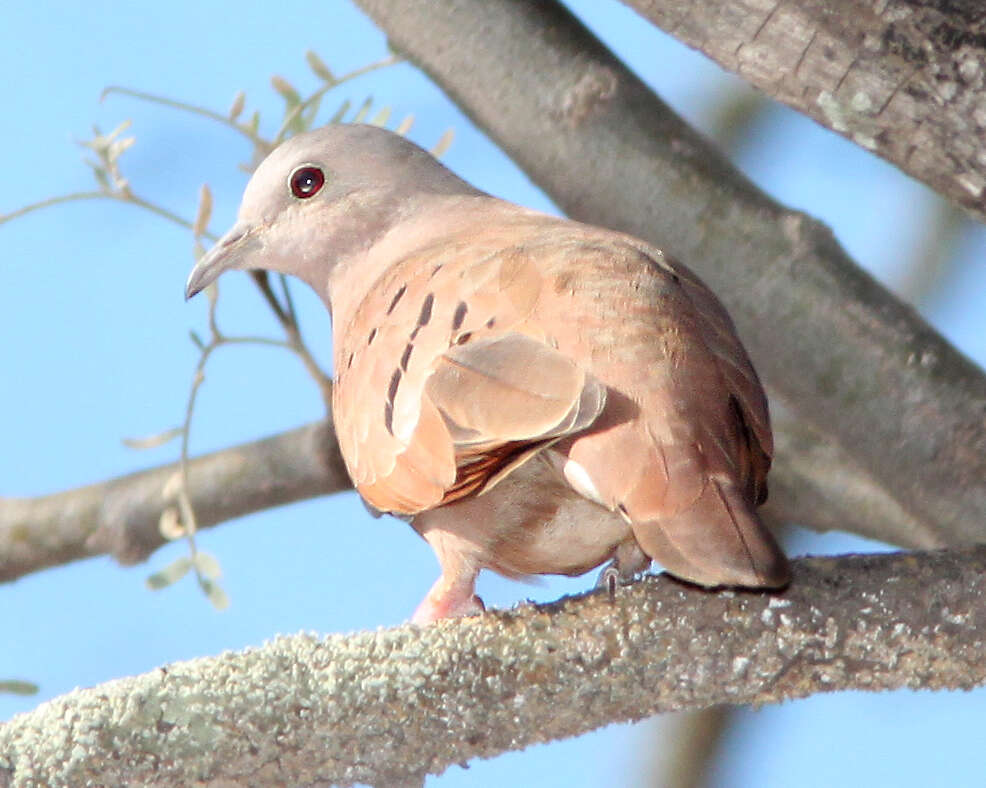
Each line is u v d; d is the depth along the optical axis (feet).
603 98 41.88
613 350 30.86
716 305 34.73
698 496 28.81
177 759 29.07
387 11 43.32
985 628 30.04
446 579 37.19
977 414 39.73
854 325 40.29
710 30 33.99
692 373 30.83
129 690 29.30
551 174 42.55
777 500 49.14
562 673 29.78
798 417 41.86
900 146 33.63
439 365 32.01
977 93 32.48
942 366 40.09
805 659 29.99
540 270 32.94
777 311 40.57
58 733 28.94
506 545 35.83
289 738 29.27
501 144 43.04
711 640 29.89
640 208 41.60
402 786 29.89
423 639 29.99
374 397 33.73
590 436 29.81
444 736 29.68
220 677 29.48
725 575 27.71
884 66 32.94
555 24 42.57
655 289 32.35
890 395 40.14
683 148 41.73
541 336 31.50
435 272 34.42
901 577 30.32
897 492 40.86
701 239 41.14
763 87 34.27
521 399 30.58
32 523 49.49
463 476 31.91
